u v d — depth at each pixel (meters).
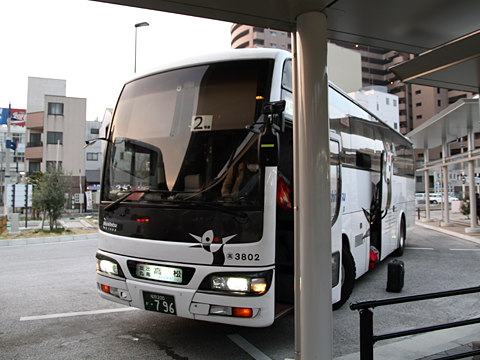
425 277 7.30
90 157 48.06
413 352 3.74
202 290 3.49
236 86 3.84
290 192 4.42
